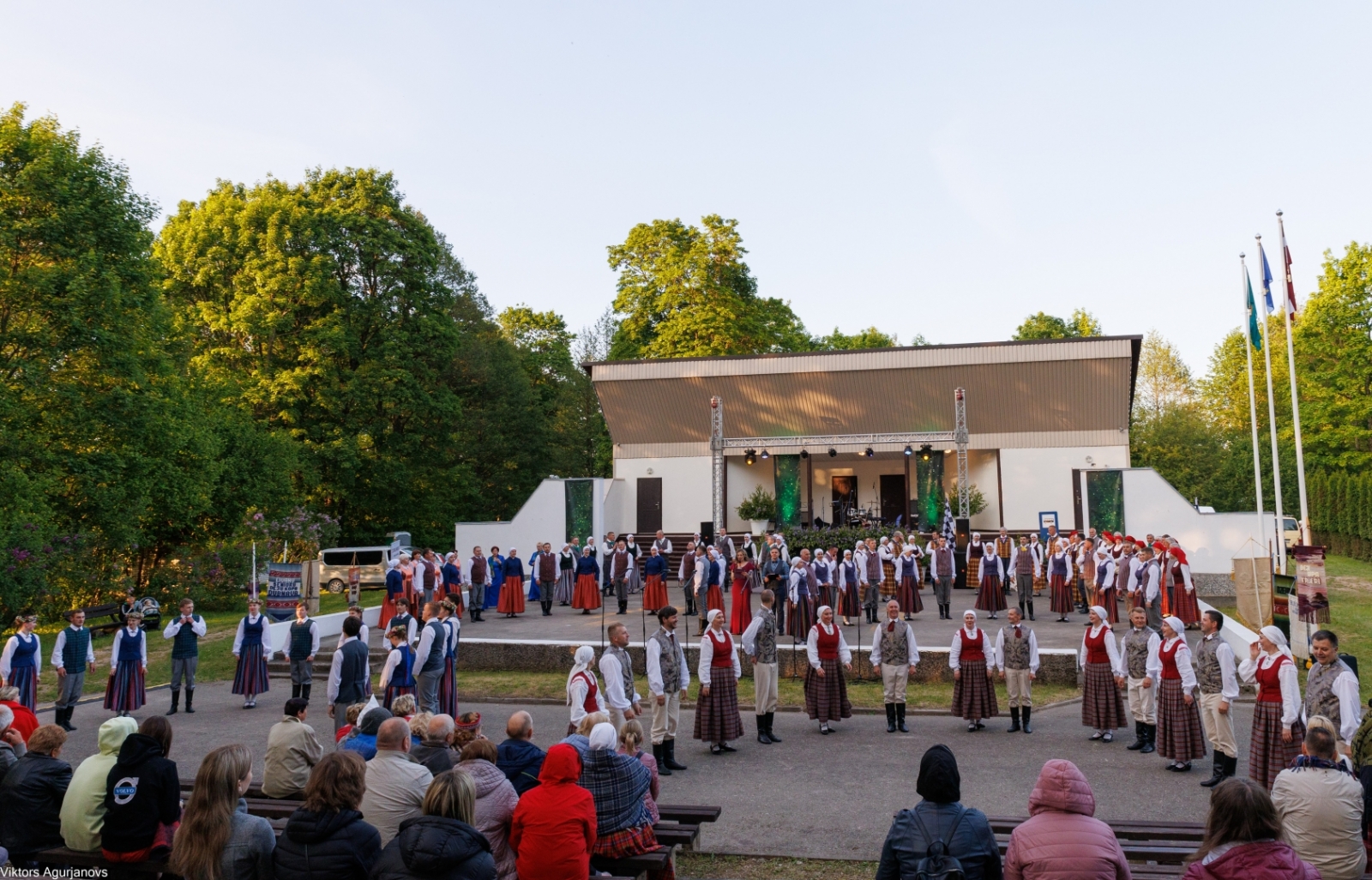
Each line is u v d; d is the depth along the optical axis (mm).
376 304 35438
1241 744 11258
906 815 4285
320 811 4641
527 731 6664
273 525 28922
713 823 8445
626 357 44062
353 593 24500
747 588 17484
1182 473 47375
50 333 21656
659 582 22109
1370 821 6004
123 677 13273
